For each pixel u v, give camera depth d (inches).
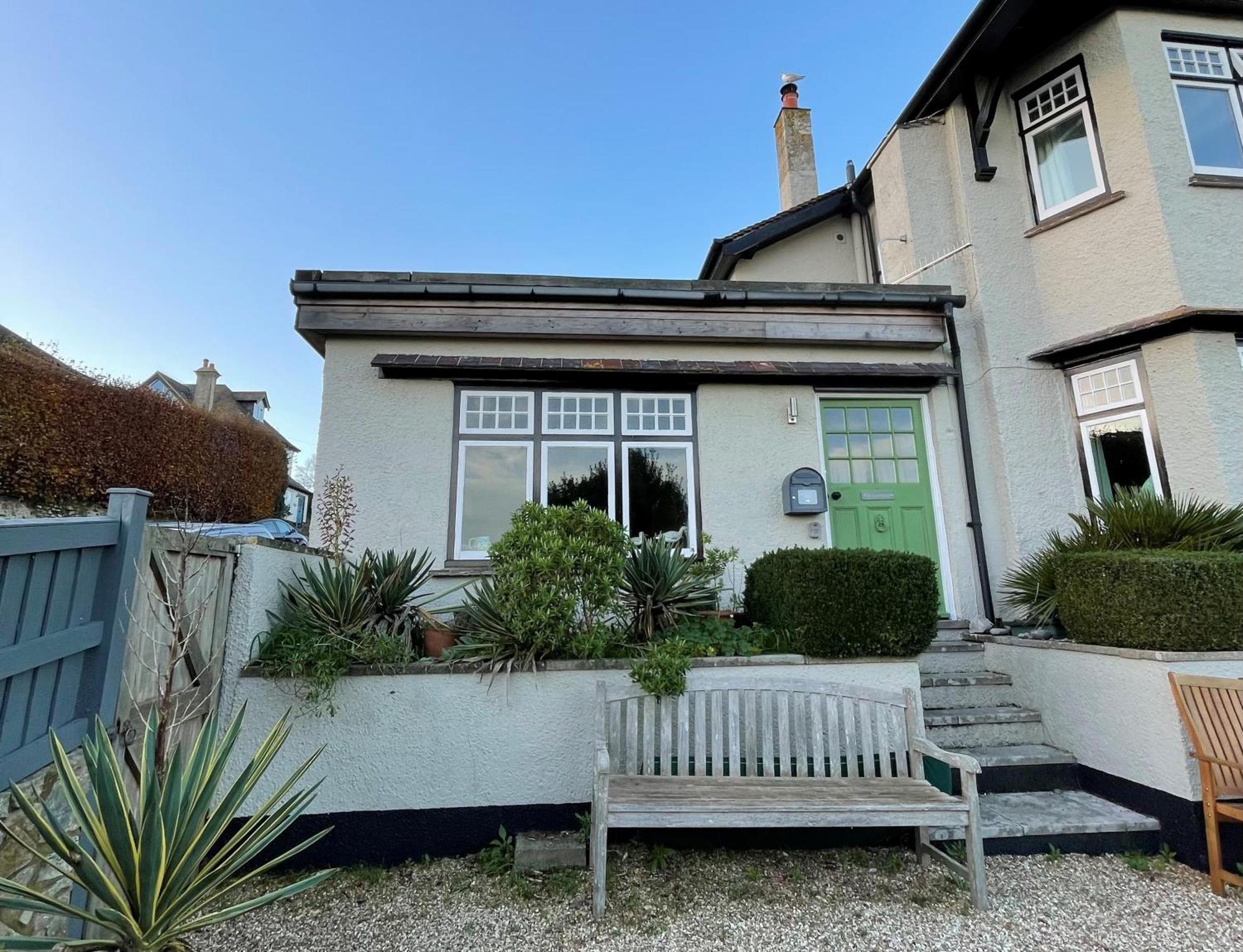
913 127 285.4
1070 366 247.4
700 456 236.5
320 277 225.1
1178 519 182.1
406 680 147.0
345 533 209.3
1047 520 236.5
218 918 81.8
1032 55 269.4
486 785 145.6
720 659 156.3
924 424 254.2
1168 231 225.6
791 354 253.3
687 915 118.2
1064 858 141.5
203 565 133.3
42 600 88.4
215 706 136.9
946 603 237.1
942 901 123.1
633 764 140.8
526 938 110.7
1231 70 251.1
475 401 232.2
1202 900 122.4
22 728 84.8
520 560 153.5
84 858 75.0
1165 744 143.2
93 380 396.5
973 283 259.4
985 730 179.5
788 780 135.8
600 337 240.1
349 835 140.0
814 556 161.6
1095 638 165.6
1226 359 215.9
